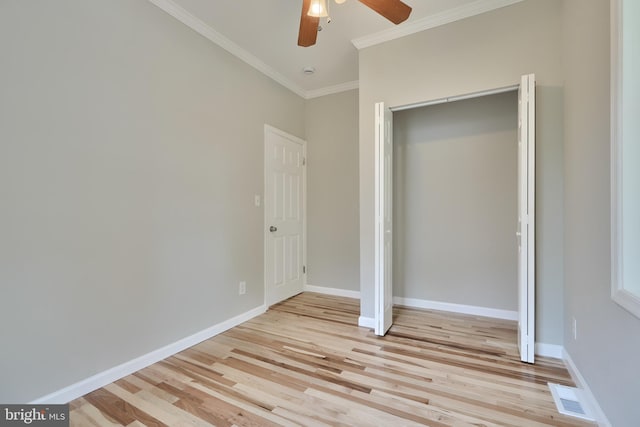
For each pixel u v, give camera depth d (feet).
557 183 7.08
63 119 5.71
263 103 11.06
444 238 10.72
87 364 6.01
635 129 4.20
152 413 5.32
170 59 7.72
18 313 5.16
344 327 9.33
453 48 8.18
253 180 10.59
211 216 8.89
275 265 11.70
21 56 5.18
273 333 8.91
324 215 13.26
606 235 4.78
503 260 9.89
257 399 5.69
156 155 7.37
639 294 3.95
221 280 9.20
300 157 13.28
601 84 4.98
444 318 9.95
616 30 4.31
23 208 5.21
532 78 6.81
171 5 7.62
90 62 6.10
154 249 7.32
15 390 5.11
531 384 6.07
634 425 3.92
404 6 5.56
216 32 8.87
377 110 8.54
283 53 10.11
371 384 6.15
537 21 7.29
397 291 11.49
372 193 9.27
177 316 7.83
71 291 5.82
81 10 5.96
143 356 7.00
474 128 10.23
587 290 5.56
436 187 10.80
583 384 5.72
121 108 6.64
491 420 5.04
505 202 9.84
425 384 6.12
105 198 6.35
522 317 6.98
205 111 8.71
